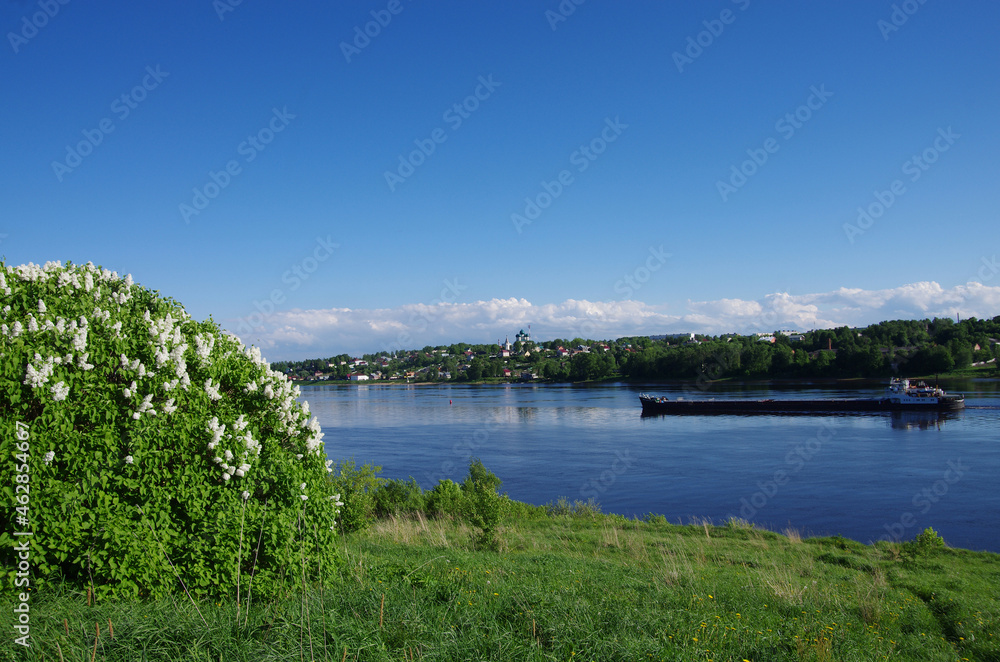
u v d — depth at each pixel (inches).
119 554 223.5
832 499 1215.6
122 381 250.4
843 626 320.8
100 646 187.8
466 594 276.8
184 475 247.9
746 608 344.8
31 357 226.5
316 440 313.6
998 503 1152.2
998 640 349.1
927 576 565.0
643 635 244.2
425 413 3457.2
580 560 505.4
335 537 306.0
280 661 189.0
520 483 1459.2
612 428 2529.5
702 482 1416.1
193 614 214.1
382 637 213.5
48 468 222.7
